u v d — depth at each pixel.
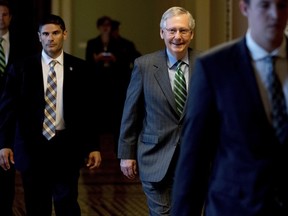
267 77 3.09
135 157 5.09
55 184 5.52
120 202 7.96
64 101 5.47
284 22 3.04
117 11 14.04
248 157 3.06
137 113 5.04
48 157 5.48
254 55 3.11
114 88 12.19
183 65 4.93
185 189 3.23
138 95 4.99
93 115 5.57
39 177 5.52
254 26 3.08
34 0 13.63
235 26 9.60
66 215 5.53
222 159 3.14
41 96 5.46
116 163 10.37
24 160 5.49
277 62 3.11
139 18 14.12
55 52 5.46
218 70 3.11
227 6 10.01
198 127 3.17
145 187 5.04
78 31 13.77
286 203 3.07
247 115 3.06
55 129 5.47
